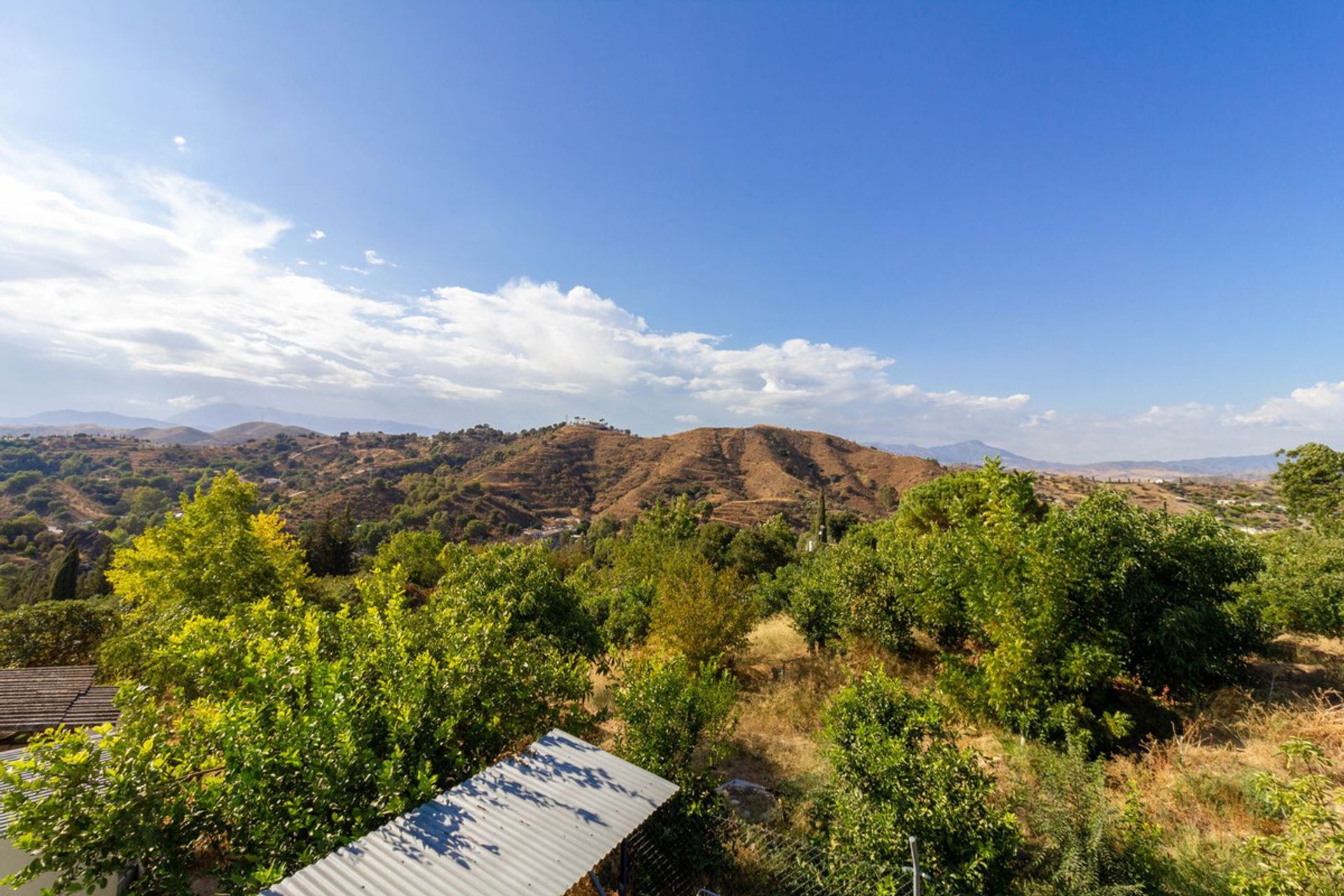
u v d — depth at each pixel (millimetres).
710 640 13453
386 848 4516
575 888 6090
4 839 5602
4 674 13203
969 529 9953
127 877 6062
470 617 9633
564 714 8625
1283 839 4191
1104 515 9430
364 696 6680
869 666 13047
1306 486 22062
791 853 6359
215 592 15938
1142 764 7918
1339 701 8836
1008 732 9125
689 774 7078
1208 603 8875
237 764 5789
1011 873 5426
